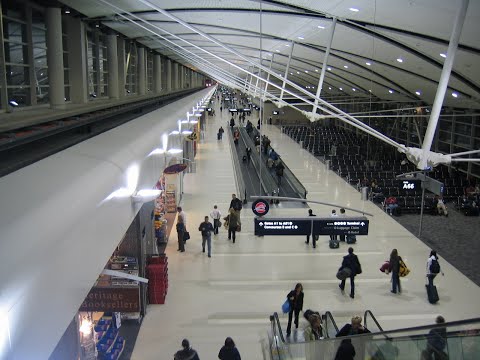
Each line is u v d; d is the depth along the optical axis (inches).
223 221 810.2
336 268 629.3
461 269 639.1
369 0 524.7
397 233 791.1
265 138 1700.3
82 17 737.0
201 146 1721.2
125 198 295.3
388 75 1135.0
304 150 1685.5
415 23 570.6
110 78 962.7
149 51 1487.5
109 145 319.0
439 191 778.8
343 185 1141.7
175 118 658.2
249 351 429.1
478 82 780.0
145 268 503.5
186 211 870.4
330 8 620.7
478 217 901.8
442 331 202.7
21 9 558.9
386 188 1015.6
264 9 692.7
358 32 746.2
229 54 1512.1
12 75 538.0
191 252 674.8
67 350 322.0
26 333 135.4
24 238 140.7
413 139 1471.5
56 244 161.6
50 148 269.6
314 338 409.1
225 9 716.7
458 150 1232.2
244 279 586.9
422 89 1118.4
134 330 462.0
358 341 276.2
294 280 589.0
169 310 504.7
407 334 228.2
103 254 232.8
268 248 696.4
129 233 475.8
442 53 687.1
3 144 240.7
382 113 1749.5
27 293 136.3
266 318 492.1
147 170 385.4
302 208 929.5
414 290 571.2
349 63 1146.0
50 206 168.9
